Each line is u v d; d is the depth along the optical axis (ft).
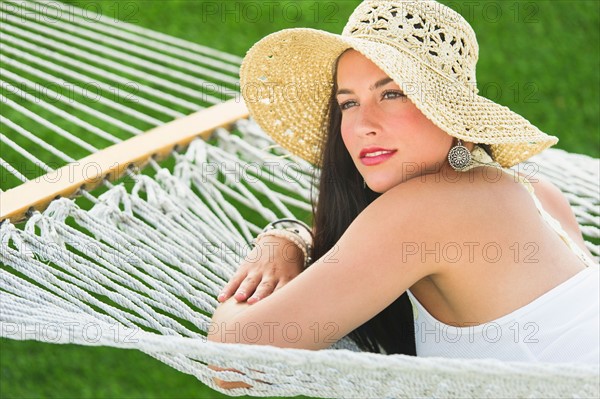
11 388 21.24
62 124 26.55
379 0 13.07
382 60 11.96
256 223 22.67
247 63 14.43
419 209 12.18
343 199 14.61
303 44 13.89
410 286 12.78
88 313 12.98
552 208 15.35
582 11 34.30
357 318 12.08
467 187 12.55
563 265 12.67
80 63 22.94
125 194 16.80
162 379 21.83
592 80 31.53
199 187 18.29
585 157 19.89
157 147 18.89
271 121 15.34
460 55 13.01
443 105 12.46
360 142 12.71
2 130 25.80
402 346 14.60
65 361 22.00
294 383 11.10
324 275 12.00
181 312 13.53
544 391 10.46
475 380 10.43
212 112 20.65
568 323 12.15
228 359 10.69
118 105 20.59
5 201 15.98
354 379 10.79
